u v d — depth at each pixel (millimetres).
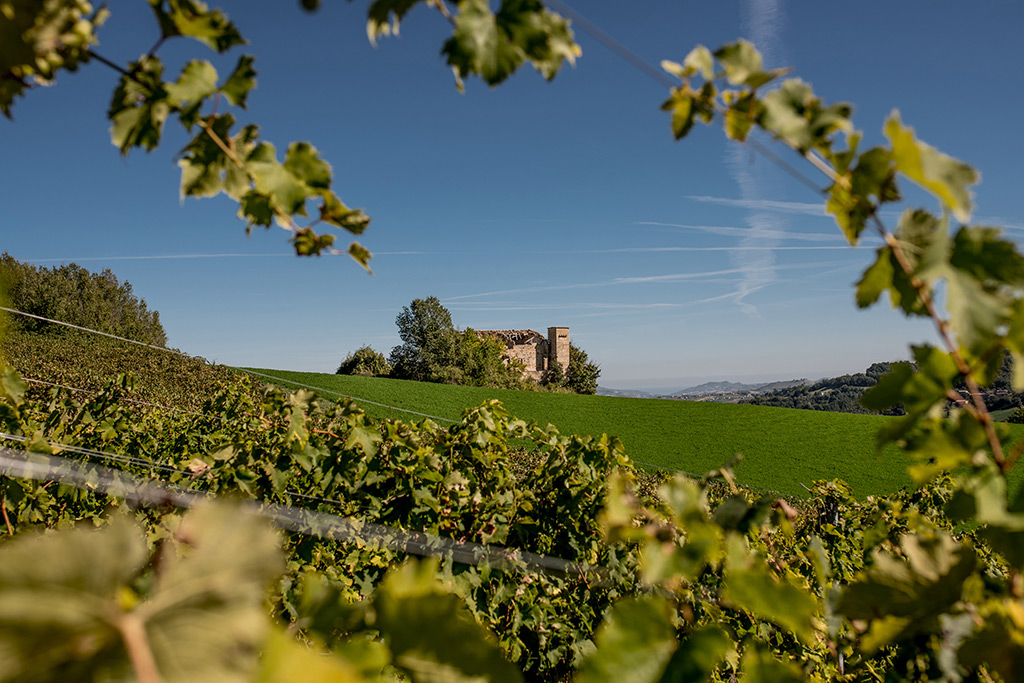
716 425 34125
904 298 618
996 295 571
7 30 527
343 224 790
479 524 3025
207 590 228
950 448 609
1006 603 597
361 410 2979
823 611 961
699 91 658
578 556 3086
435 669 388
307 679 238
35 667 204
